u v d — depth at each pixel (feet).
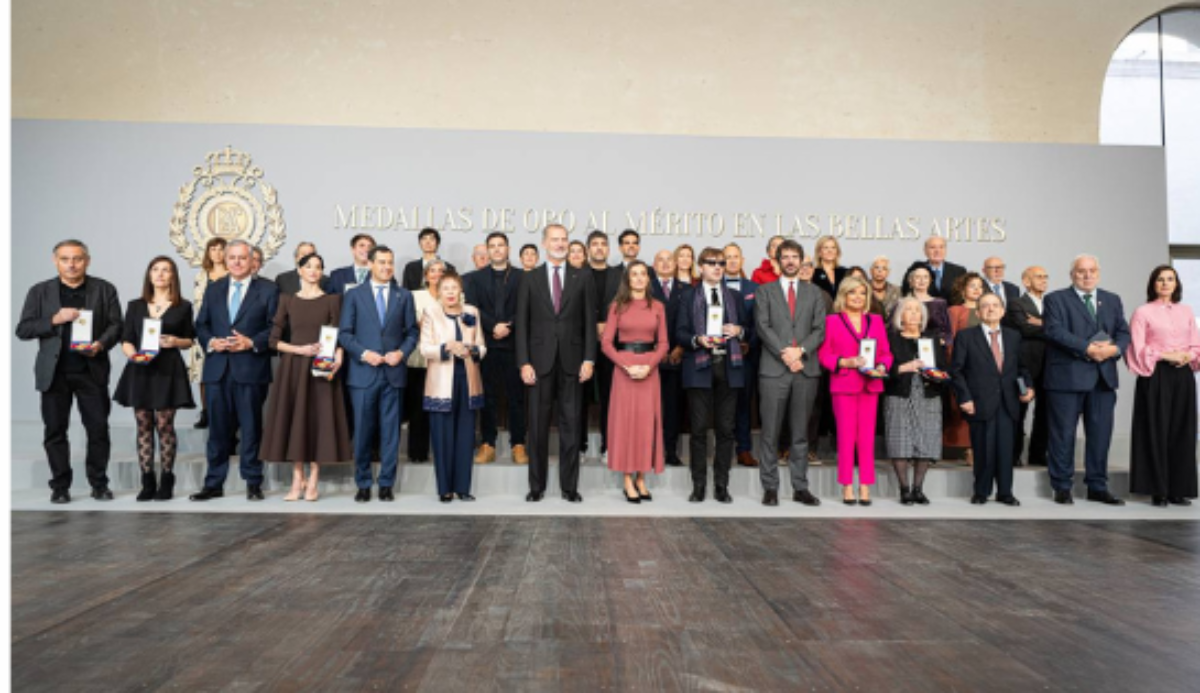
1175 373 18.15
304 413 17.65
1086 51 28.22
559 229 18.34
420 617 9.34
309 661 7.86
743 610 9.71
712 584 10.94
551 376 18.28
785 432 20.57
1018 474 19.71
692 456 18.47
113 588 10.56
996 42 28.02
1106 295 18.88
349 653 8.09
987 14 28.02
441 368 17.92
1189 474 18.08
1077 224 27.12
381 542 13.67
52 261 25.76
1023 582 11.17
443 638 8.59
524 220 26.27
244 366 17.83
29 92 26.84
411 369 20.25
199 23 27.14
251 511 16.70
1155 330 18.30
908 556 12.85
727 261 20.86
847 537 14.43
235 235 25.91
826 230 26.68
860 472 18.39
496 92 27.45
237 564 11.96
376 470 19.95
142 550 12.91
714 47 27.68
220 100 27.14
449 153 26.32
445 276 18.07
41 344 17.24
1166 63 29.14
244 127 26.20
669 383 20.53
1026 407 19.90
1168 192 29.07
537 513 16.76
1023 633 8.88
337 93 27.27
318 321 17.93
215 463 18.17
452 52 27.45
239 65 27.20
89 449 17.72
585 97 27.53
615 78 27.58
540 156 26.40
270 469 19.88
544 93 27.50
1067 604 10.06
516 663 7.84
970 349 18.48
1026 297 20.89
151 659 7.89
